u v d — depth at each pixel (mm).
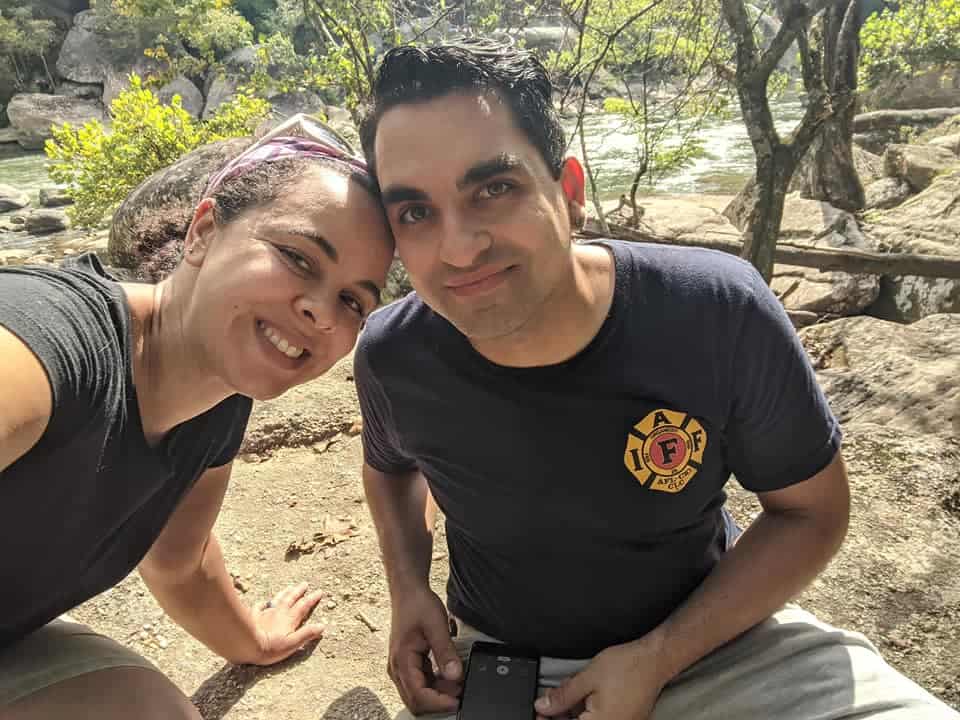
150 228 876
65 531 571
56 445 513
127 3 13484
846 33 3965
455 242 563
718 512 771
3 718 568
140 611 1036
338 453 1362
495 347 629
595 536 688
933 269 2691
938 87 6781
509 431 663
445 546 1125
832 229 3797
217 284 578
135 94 4203
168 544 765
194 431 662
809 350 2072
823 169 4242
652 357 630
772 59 2527
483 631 805
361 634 991
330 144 620
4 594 580
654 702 669
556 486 670
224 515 1221
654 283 638
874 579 1009
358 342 732
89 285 554
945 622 944
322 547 1143
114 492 590
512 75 559
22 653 628
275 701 898
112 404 544
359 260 595
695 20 2896
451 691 752
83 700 588
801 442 669
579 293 609
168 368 611
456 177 558
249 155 605
